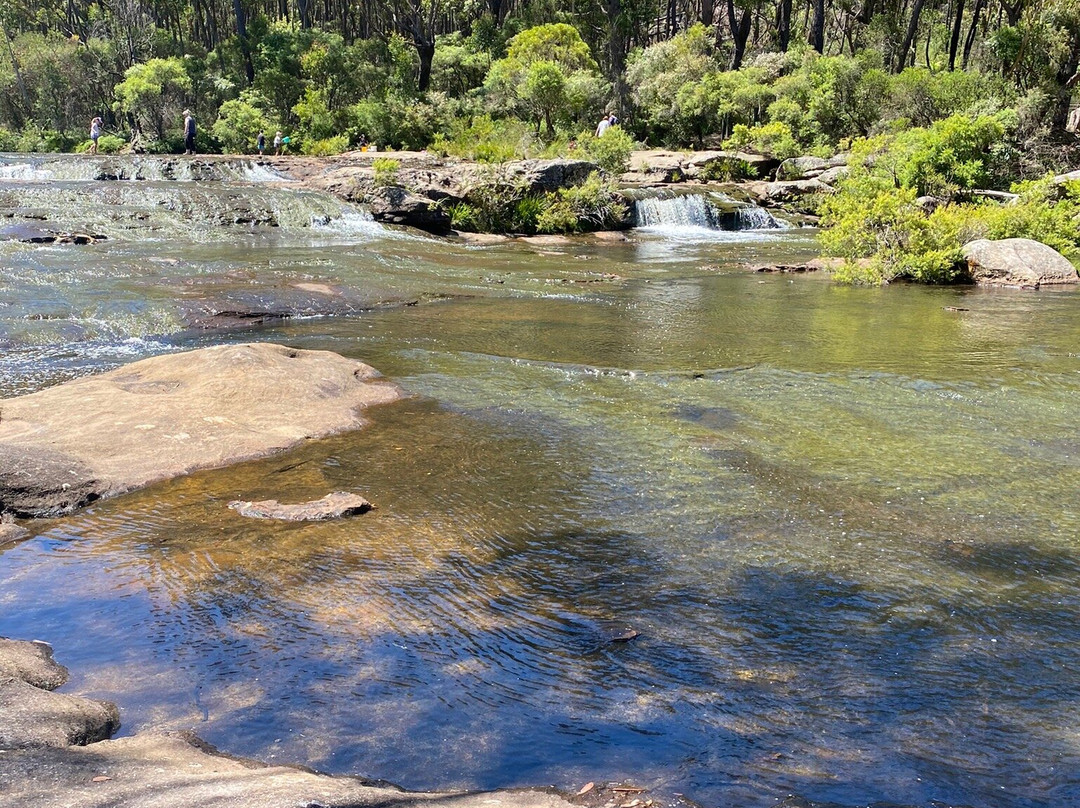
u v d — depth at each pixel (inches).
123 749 107.1
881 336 405.4
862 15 1825.8
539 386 310.8
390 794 97.0
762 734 118.5
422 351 366.0
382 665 135.4
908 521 195.0
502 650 140.8
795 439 251.9
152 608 153.6
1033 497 209.3
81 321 396.2
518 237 840.9
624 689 129.8
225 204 751.1
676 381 317.1
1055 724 121.8
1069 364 344.5
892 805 103.5
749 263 687.7
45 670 131.3
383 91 1547.7
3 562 172.6
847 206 668.7
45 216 657.6
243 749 113.3
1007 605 157.6
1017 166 1055.6
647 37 1895.9
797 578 167.6
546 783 107.6
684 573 169.5
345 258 599.8
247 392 280.4
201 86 1690.5
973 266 613.3
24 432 238.7
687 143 1476.4
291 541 182.9
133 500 206.2
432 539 184.9
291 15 2353.6
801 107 1352.1
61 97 1863.9
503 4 2112.5
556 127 1347.2
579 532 189.0
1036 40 1190.3
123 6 1909.4
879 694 128.9
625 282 585.0
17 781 93.4
